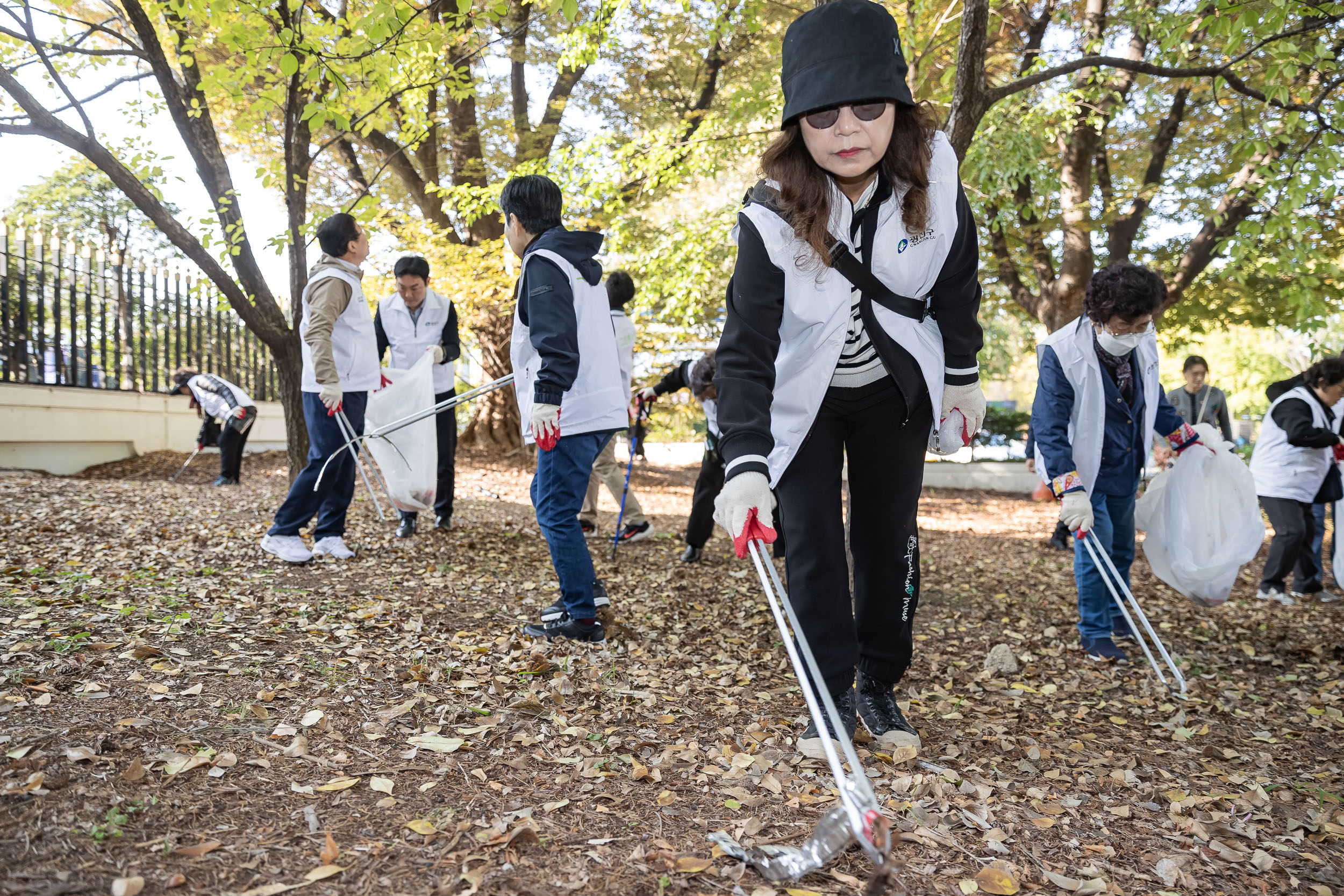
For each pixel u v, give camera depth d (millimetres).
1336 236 9984
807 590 2494
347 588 4352
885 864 1673
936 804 2314
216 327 12406
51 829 1808
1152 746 3004
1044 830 2250
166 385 11844
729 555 6547
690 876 1885
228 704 2600
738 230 2336
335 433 4922
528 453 13484
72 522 5527
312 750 2352
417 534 6215
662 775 2422
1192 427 4281
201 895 1659
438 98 12586
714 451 5945
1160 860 2117
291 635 3430
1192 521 4121
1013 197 10031
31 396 9367
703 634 4191
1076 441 4008
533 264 3582
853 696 2531
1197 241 10211
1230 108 9648
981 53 4707
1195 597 4188
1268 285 10891
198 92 6398
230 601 3844
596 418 3693
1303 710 3516
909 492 2562
